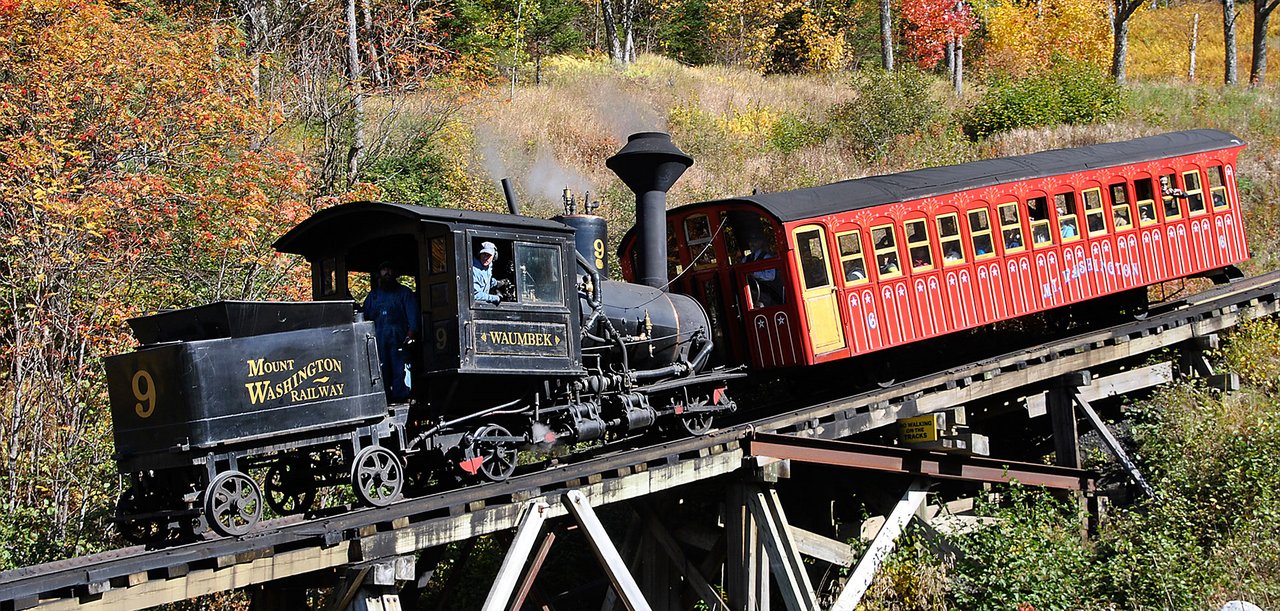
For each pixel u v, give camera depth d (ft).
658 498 42.55
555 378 36.11
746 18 141.08
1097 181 55.88
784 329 45.16
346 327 30.55
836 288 45.83
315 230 34.78
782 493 50.42
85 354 44.65
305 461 34.06
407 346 33.53
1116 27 120.16
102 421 43.68
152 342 29.99
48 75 47.09
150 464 28.48
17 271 42.80
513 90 101.30
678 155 44.04
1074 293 54.24
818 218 45.83
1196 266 60.13
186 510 27.94
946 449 40.22
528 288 34.65
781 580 37.35
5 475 41.57
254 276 50.14
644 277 44.16
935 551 42.55
